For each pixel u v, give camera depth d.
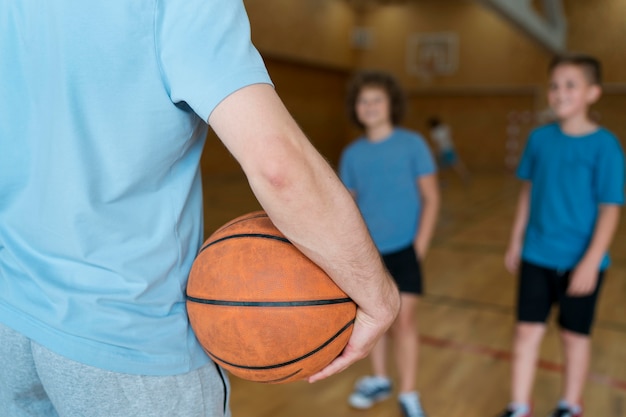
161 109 0.70
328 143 13.49
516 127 12.54
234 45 0.67
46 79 0.70
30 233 0.75
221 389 0.88
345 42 13.23
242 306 0.76
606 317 3.33
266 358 0.78
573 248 1.93
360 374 2.56
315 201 0.64
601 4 10.88
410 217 2.14
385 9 13.27
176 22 0.67
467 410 2.24
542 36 9.70
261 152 0.62
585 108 1.94
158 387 0.77
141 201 0.74
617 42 10.87
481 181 10.94
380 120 2.16
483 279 4.16
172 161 0.75
